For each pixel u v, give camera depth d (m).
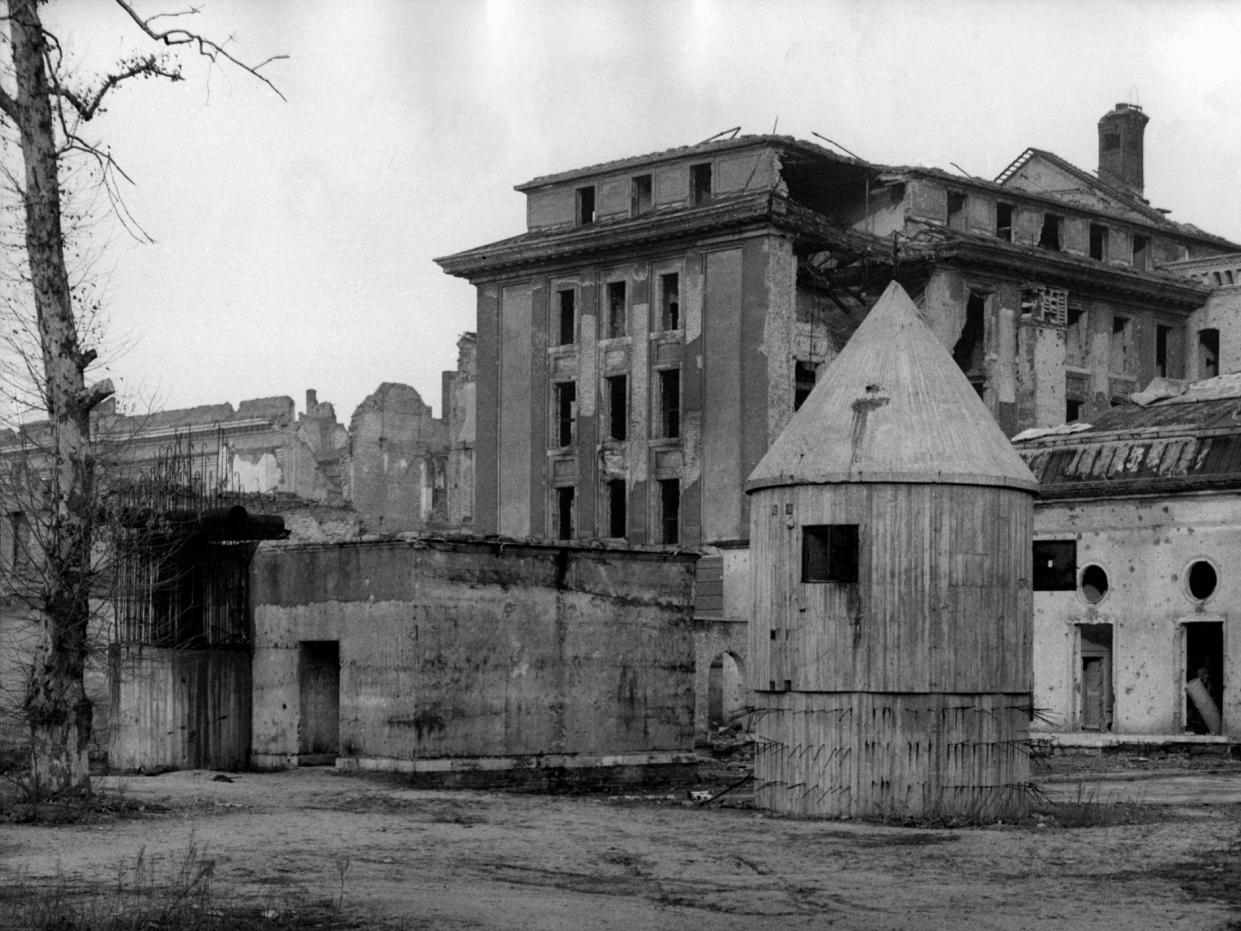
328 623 28.55
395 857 19.28
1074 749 38.78
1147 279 65.06
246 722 29.77
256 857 19.05
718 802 25.89
